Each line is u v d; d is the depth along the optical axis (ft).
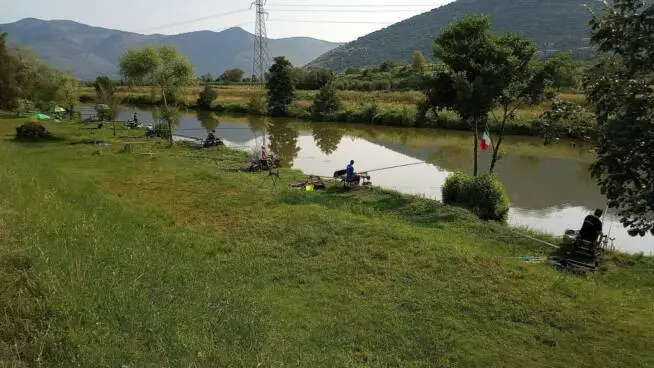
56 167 74.84
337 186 74.02
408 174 93.25
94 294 23.84
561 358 26.68
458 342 27.73
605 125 16.90
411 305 31.83
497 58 66.39
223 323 24.89
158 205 56.03
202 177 74.08
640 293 37.70
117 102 164.96
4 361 16.69
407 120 174.50
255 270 37.17
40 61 197.88
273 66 220.23
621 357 26.86
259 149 113.39
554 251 47.26
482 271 37.81
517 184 86.38
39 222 33.01
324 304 31.96
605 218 66.64
